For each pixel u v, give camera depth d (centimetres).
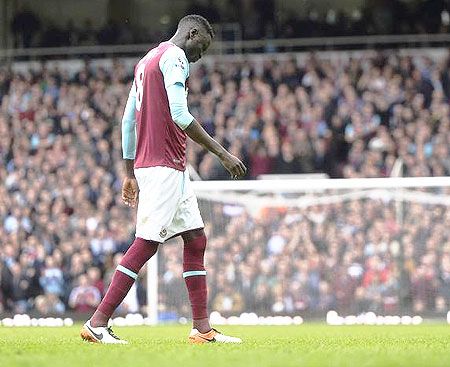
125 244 3562
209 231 2720
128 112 1316
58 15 5238
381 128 4266
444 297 2664
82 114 4694
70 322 2977
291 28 5097
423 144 4181
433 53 4962
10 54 5231
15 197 3938
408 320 2670
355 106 4484
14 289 3466
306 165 4256
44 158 4312
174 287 2653
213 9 5159
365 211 2714
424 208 2697
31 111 4725
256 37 5109
